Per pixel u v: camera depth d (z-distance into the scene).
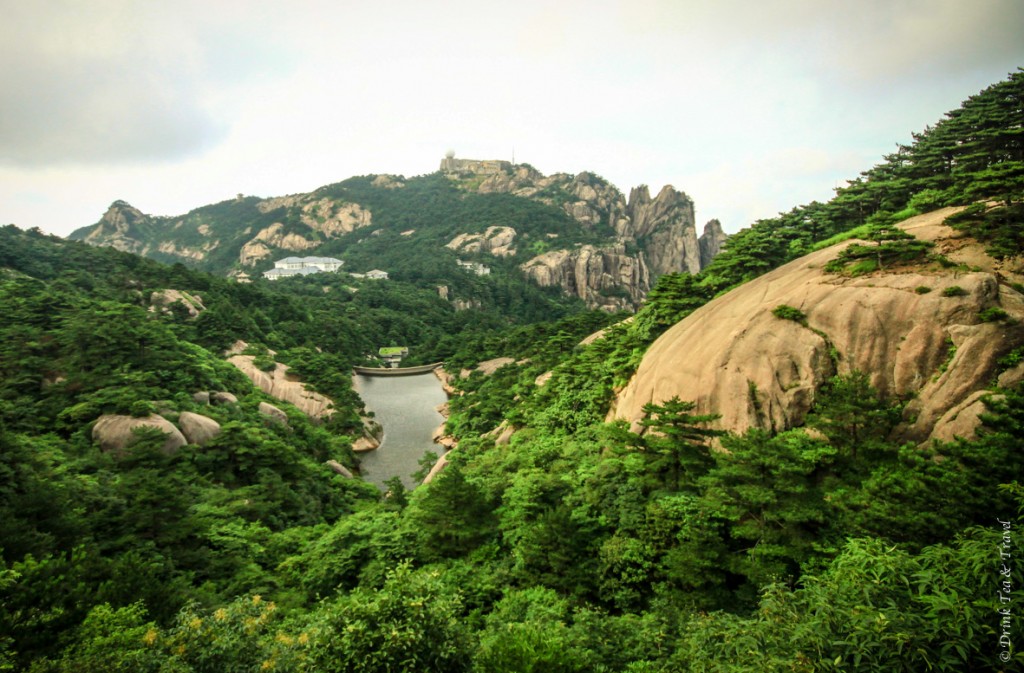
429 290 152.50
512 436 43.84
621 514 24.02
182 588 20.45
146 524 24.92
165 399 44.19
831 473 22.30
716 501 21.50
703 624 11.64
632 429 32.19
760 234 42.22
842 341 25.61
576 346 63.56
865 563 9.77
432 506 27.03
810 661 7.69
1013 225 25.47
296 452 44.72
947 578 8.10
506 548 26.33
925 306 24.03
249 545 28.19
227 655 11.82
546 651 12.53
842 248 31.45
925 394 22.72
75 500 25.31
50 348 46.59
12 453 26.38
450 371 93.94
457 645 12.23
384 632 11.31
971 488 15.54
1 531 18.23
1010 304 22.62
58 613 14.16
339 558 26.38
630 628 15.80
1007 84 38.34
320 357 78.06
